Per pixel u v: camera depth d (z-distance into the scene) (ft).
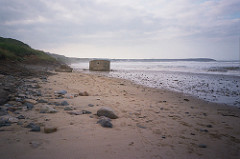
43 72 51.90
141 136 10.09
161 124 12.76
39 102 16.39
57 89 25.08
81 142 8.54
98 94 24.09
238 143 10.14
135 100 21.59
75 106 16.25
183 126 12.66
